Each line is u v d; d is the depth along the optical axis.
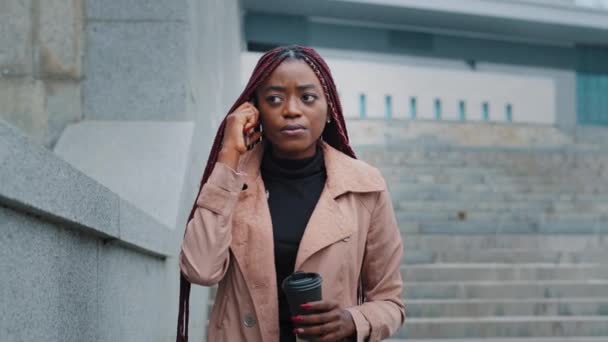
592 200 10.75
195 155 5.39
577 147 16.02
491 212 9.75
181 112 5.32
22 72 5.34
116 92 5.35
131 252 3.32
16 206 1.77
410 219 9.38
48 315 2.09
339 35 21.25
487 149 14.10
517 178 11.96
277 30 20.22
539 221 9.40
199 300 5.56
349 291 2.21
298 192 2.23
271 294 2.11
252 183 2.22
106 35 5.38
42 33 5.36
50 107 5.33
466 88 21.89
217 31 8.27
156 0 5.38
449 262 7.96
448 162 12.74
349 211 2.20
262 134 2.28
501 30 23.00
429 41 22.66
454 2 20.89
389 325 2.19
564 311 7.03
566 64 24.58
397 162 12.60
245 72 16.27
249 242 2.14
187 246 2.09
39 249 2.01
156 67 5.35
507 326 6.64
